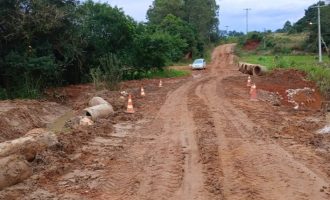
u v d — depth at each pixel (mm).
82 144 12305
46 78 27859
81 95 26625
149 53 41594
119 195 8109
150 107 19781
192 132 13688
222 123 15086
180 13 97250
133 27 40250
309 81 32094
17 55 25094
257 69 40531
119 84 28125
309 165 9820
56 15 26609
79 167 10055
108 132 14023
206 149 11320
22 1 25734
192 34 82250
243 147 11516
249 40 105062
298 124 14836
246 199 7680
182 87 30266
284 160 10219
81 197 8031
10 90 25547
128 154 11156
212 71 54344
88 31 34875
